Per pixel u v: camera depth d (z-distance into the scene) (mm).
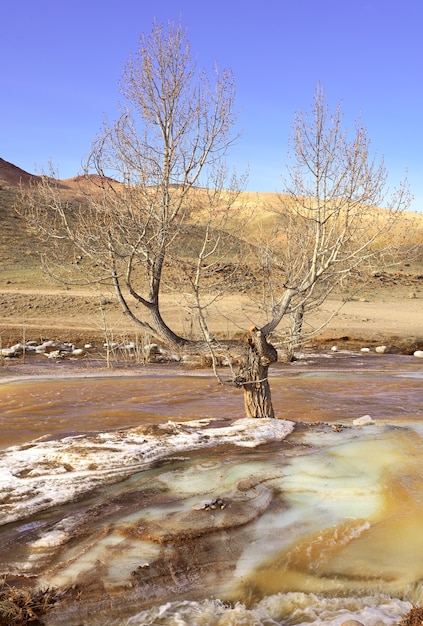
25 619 4223
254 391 9164
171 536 5281
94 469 6852
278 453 7574
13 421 9656
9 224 46750
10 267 38062
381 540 5375
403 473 6992
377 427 9094
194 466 7031
